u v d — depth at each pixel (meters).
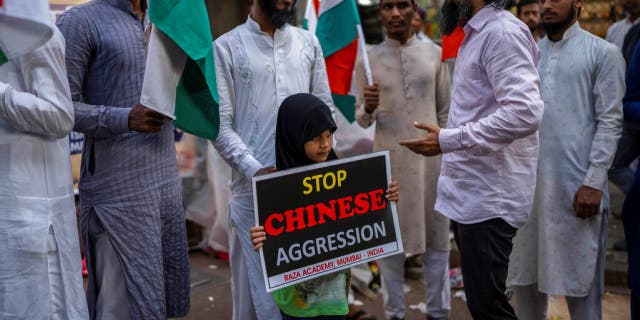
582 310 3.65
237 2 5.38
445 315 4.16
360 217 2.85
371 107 4.00
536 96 2.67
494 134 2.70
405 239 4.07
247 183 3.21
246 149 3.11
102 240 2.91
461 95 2.93
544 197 3.57
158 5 2.57
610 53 3.38
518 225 2.95
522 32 2.72
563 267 3.56
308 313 2.78
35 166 2.46
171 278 3.09
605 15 9.32
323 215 2.76
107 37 2.75
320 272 2.76
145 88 2.62
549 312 4.50
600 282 3.65
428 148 2.85
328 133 2.75
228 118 3.21
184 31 2.64
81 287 2.68
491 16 2.82
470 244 2.93
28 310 2.45
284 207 2.68
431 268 4.14
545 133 3.55
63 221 2.57
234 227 3.31
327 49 4.10
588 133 3.47
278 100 3.22
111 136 2.77
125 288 2.92
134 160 2.84
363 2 7.01
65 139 2.61
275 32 3.26
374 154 2.87
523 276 3.70
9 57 2.27
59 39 2.40
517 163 2.88
